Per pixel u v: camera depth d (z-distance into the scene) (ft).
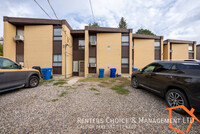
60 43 26.68
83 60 31.89
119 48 30.04
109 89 14.51
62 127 5.68
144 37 33.55
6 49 24.72
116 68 30.07
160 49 35.35
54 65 26.73
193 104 6.64
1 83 10.60
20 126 5.68
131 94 12.18
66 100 9.89
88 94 12.00
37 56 26.55
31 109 7.83
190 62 7.65
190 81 6.88
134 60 33.86
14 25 26.73
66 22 26.99
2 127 5.55
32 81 15.05
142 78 13.42
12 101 9.42
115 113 7.43
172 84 8.36
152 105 8.95
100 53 30.14
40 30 26.48
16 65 12.66
